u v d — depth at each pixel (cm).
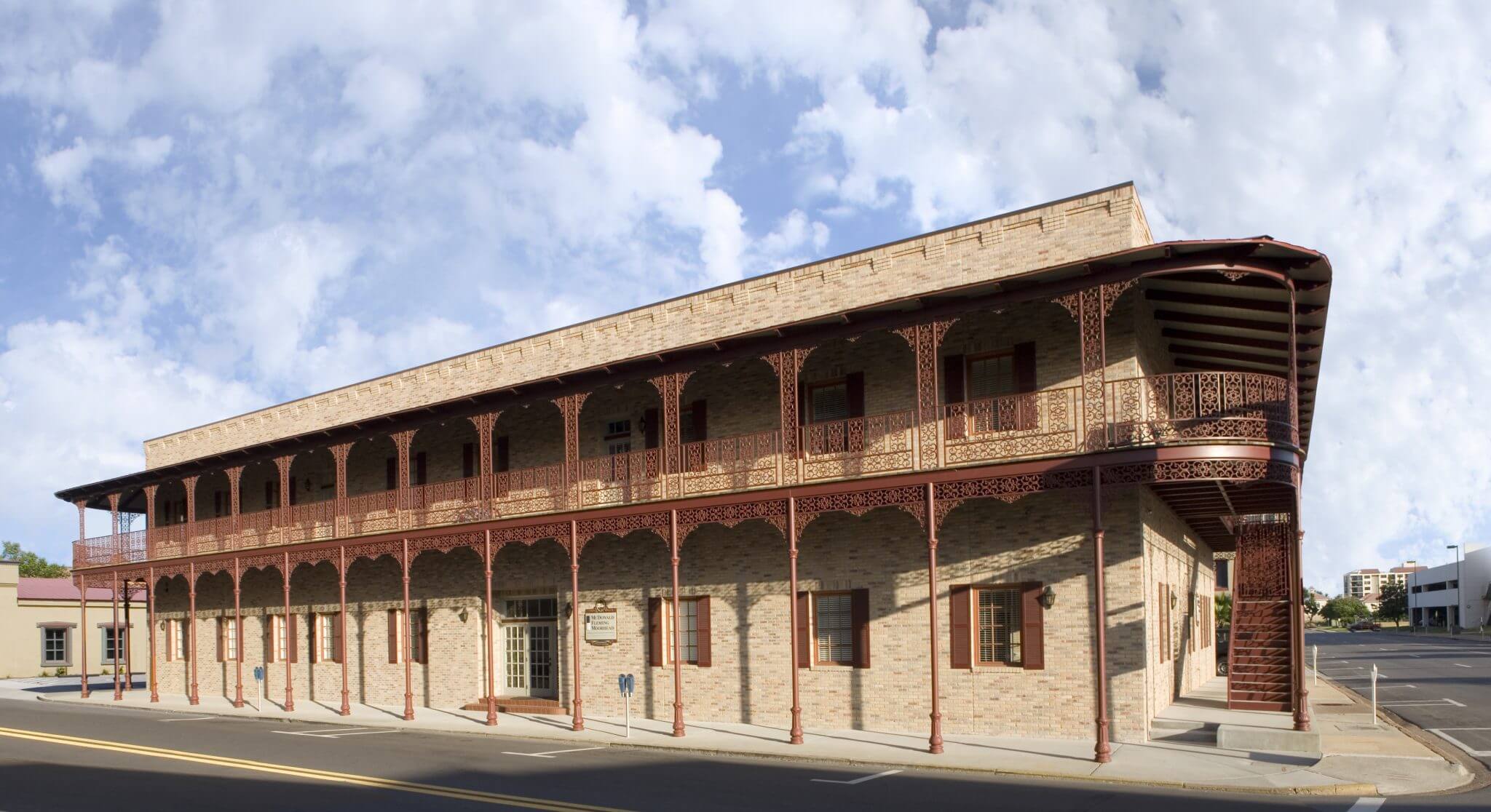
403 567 2686
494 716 2394
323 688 3269
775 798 1370
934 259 2152
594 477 2614
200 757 1861
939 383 2083
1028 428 1964
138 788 1515
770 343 2080
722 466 2366
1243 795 1379
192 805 1370
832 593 2169
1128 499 1872
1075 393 1845
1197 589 2797
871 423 2150
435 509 2741
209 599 3791
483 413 2595
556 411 2764
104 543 3734
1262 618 2206
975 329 2061
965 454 1872
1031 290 1780
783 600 2242
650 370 2259
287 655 2980
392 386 3275
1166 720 1870
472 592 2873
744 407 2375
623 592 2525
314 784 1520
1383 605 15075
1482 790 1431
